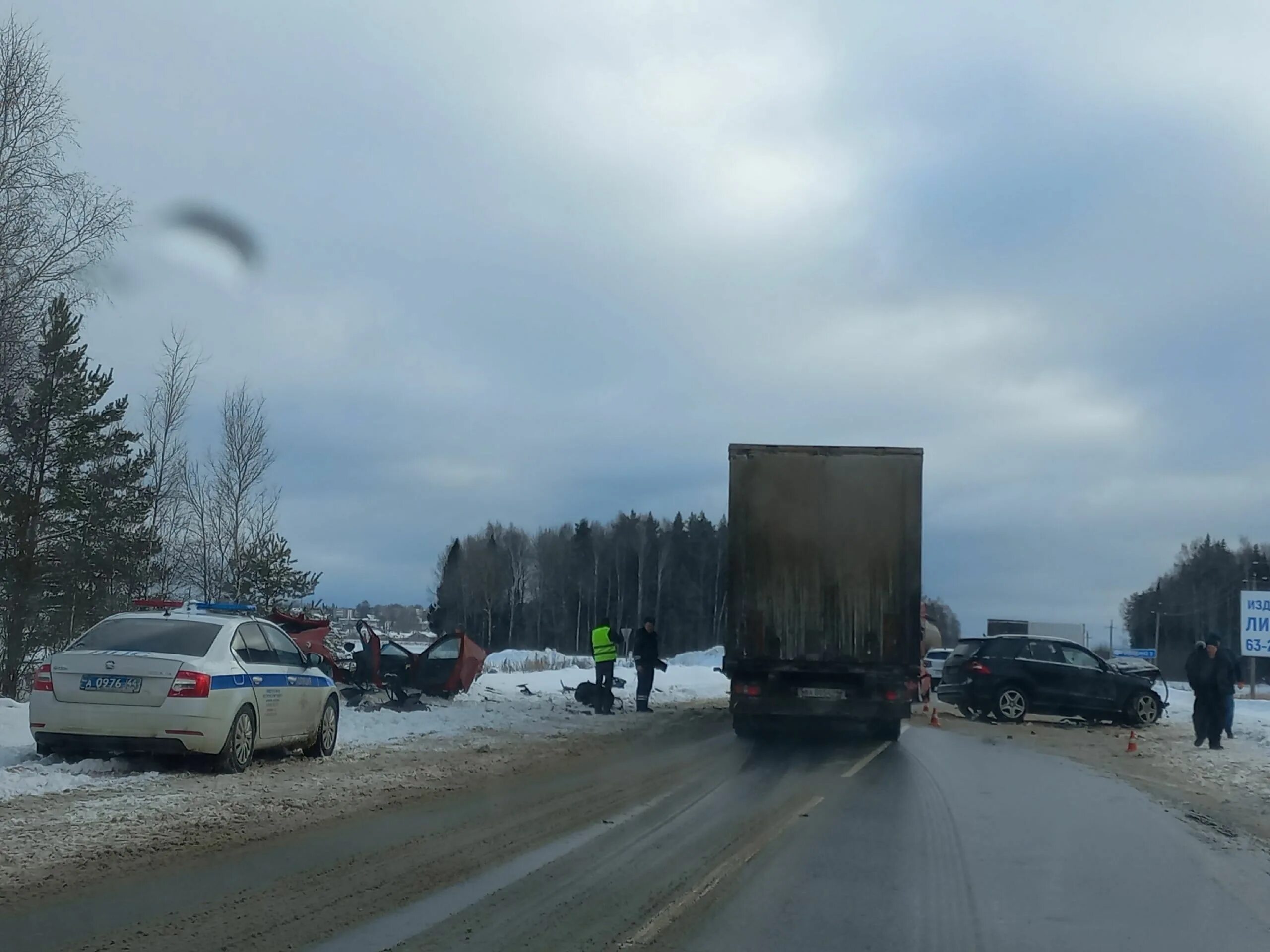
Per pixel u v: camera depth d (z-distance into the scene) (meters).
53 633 25.38
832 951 6.37
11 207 21.58
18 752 12.20
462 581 84.75
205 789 10.84
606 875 8.03
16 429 24.61
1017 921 7.17
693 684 38.06
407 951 6.08
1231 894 8.11
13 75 21.56
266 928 6.43
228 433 36.00
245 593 33.22
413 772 13.05
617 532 80.19
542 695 27.39
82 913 6.58
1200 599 88.75
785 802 11.59
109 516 26.67
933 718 22.56
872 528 17.42
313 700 13.88
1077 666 24.20
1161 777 15.20
